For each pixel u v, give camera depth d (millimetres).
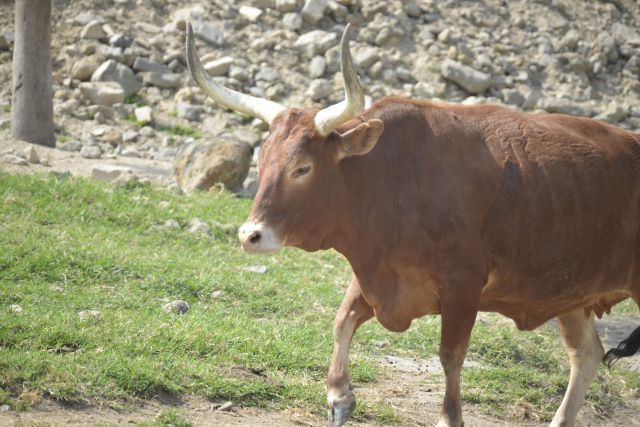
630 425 12914
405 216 9977
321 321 14016
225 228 17516
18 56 21953
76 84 26047
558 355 14695
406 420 11031
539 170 10555
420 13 31375
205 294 14227
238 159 19938
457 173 10133
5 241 14523
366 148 9758
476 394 12406
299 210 9656
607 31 33344
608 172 11141
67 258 14211
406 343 13953
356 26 30281
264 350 11953
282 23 29734
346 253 10203
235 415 10164
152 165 22156
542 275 10648
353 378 12133
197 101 26359
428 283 10117
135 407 9828
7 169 19062
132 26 28281
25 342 10727
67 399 9586
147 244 16109
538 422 12133
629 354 11555
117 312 12445
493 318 15945
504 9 32938
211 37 28328
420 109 10445
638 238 11398
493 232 10242
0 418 8969
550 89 30281
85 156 21969
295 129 9742
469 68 29078
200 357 11461
